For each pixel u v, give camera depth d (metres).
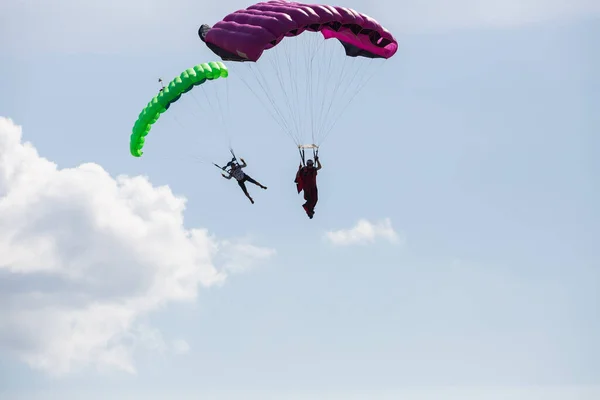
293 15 114.62
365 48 122.31
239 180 121.81
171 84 125.12
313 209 117.31
